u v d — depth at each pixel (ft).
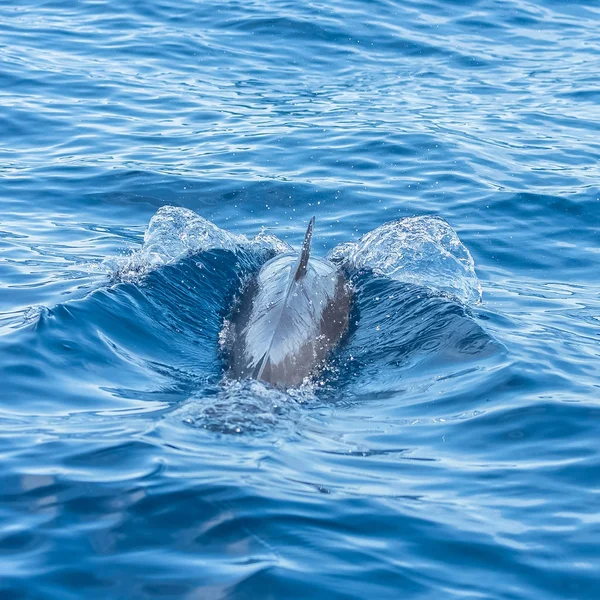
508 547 70.54
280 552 68.33
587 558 69.36
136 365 103.30
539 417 92.84
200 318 119.14
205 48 258.37
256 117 213.25
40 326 107.34
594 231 160.56
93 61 243.40
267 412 90.74
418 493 77.97
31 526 70.23
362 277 133.49
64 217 159.12
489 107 225.76
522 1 318.04
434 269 139.54
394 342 114.21
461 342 113.19
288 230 159.02
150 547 68.18
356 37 273.13
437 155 192.24
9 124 200.44
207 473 78.23
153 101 219.82
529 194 173.99
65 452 81.15
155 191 171.63
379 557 68.54
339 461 82.94
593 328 122.01
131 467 78.69
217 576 65.21
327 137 201.36
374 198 171.94
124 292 119.44
